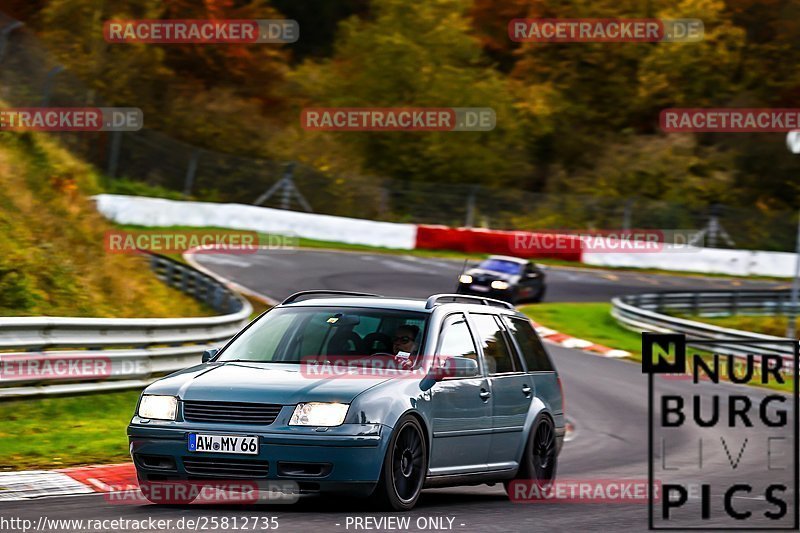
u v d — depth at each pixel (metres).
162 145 176.00
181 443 27.08
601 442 55.50
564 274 155.75
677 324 105.44
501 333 35.19
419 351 30.44
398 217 188.00
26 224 74.19
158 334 55.66
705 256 173.50
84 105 148.75
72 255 76.19
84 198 90.56
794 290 99.69
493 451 32.81
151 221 151.62
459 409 30.77
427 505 30.91
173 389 28.03
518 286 124.12
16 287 65.25
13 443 39.03
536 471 35.16
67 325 48.59
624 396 74.62
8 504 27.89
